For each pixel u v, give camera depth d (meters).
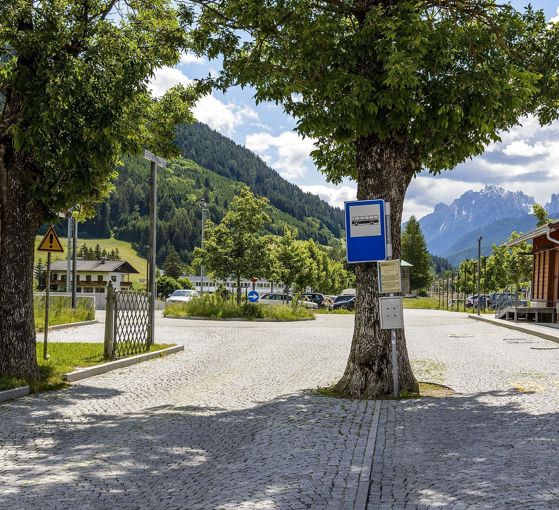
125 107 11.37
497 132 10.80
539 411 8.79
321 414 8.74
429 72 9.88
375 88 9.62
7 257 11.61
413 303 77.25
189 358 16.91
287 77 10.32
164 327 28.00
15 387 10.90
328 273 96.19
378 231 10.49
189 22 11.71
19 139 10.61
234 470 6.09
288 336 23.95
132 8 13.41
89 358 15.34
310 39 9.77
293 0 9.84
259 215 41.72
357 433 7.52
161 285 104.81
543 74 11.59
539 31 11.89
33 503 5.21
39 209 11.80
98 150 11.13
